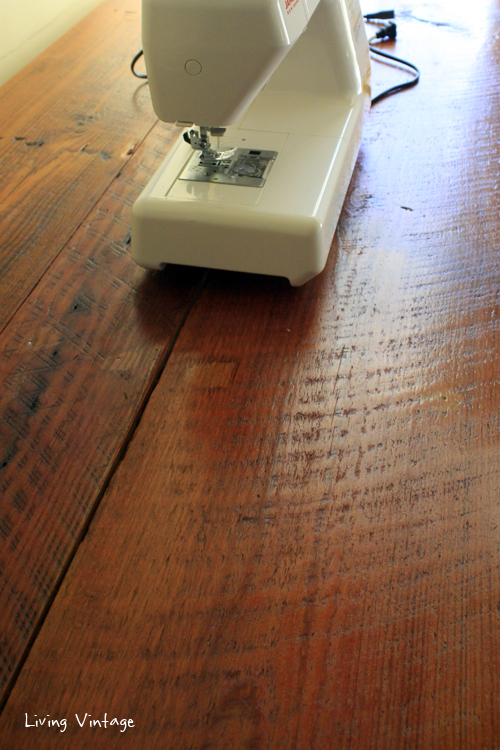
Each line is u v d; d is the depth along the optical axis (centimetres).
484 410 68
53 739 46
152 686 49
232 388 72
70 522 60
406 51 138
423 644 50
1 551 58
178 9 66
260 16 65
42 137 117
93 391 72
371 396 70
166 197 81
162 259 83
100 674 50
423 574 54
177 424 68
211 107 73
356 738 46
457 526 58
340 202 87
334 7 92
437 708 47
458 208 96
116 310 82
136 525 59
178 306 83
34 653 51
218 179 83
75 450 66
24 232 95
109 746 46
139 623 52
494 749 45
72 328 80
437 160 106
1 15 144
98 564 56
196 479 63
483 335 76
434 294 82
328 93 99
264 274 81
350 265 87
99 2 179
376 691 48
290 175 83
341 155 87
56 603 54
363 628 51
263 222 76
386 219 95
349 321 79
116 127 119
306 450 65
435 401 69
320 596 53
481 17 147
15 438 67
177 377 73
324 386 71
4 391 72
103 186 104
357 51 101
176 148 90
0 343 78
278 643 51
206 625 52
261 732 46
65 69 137
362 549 56
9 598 54
